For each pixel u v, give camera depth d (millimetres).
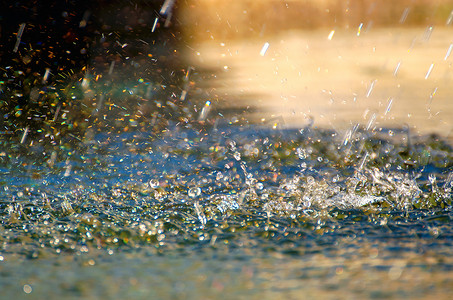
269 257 2848
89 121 6727
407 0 16422
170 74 9305
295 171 4766
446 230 3180
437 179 4328
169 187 4363
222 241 3143
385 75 10422
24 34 7828
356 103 8055
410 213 3537
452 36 14562
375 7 16406
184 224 3459
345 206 3717
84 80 7758
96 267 2750
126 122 6793
